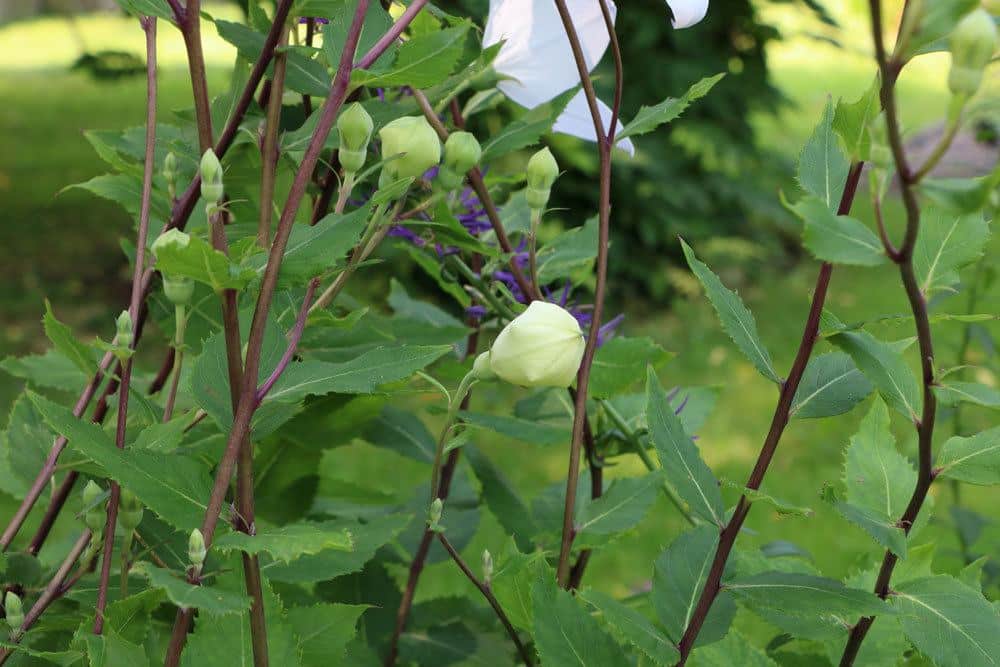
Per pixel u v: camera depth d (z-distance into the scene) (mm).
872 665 846
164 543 855
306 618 807
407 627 969
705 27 4199
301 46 813
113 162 902
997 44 673
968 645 761
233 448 709
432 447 976
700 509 773
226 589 731
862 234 700
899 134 674
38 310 4031
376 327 933
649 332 4137
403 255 3750
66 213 5055
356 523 804
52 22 10430
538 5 867
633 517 864
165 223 914
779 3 4051
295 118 899
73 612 858
